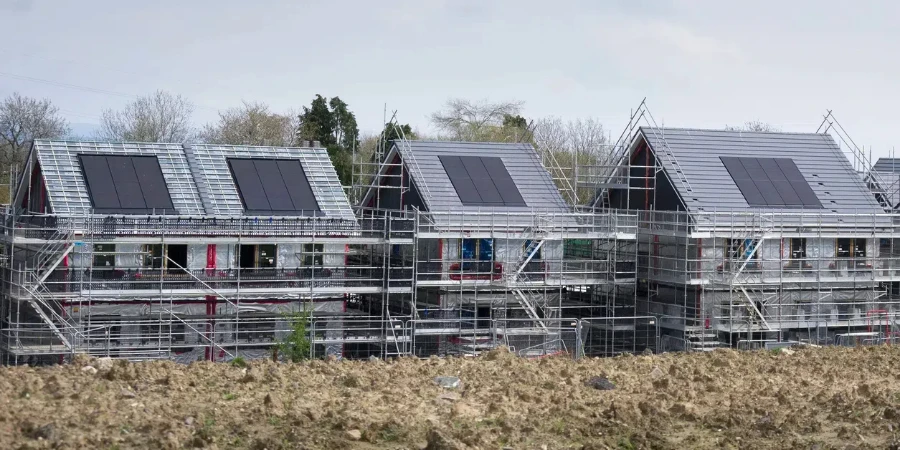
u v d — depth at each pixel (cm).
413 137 9856
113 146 5262
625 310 5975
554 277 5625
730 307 5612
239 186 5269
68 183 4975
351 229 5219
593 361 3350
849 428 2398
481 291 5578
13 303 4909
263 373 2770
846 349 3812
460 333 5272
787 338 5938
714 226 5678
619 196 6444
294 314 5012
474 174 5831
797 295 5969
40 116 9838
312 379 2748
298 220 5112
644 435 2330
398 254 5750
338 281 5181
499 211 5631
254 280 4997
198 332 4762
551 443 2264
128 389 2488
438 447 2128
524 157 6097
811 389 2839
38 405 2286
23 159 9619
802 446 2286
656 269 5931
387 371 2947
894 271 6128
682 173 5969
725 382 2947
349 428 2247
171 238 4872
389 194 6053
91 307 4809
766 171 6166
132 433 2130
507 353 3338
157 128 9838
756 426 2417
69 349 4553
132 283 4794
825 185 6206
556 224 5644
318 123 9919
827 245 6034
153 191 5084
